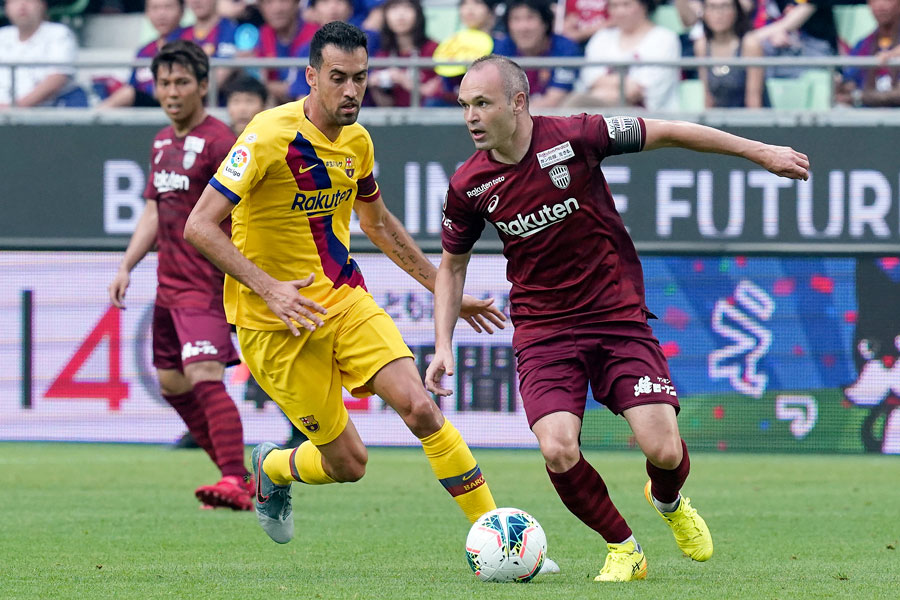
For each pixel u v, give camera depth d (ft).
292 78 150.71
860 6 161.07
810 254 133.90
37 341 138.72
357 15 167.53
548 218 59.26
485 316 66.80
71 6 179.32
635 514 91.25
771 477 117.70
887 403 133.08
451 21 174.50
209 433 95.35
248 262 58.59
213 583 57.36
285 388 63.41
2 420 138.92
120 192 138.72
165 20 168.66
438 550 71.77
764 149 57.88
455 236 61.52
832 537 79.25
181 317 91.61
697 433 135.03
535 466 125.70
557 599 51.13
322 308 58.54
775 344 134.10
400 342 62.54
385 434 135.85
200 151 90.68
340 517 88.33
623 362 59.26
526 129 59.06
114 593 54.19
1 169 139.54
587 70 155.33
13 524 83.05
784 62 138.31
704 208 135.13
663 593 53.47
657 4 165.58
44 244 138.62
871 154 133.28
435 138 136.56
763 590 55.01
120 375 138.00
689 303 135.03
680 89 151.94
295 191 60.95
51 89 155.43
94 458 132.26
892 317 133.18
